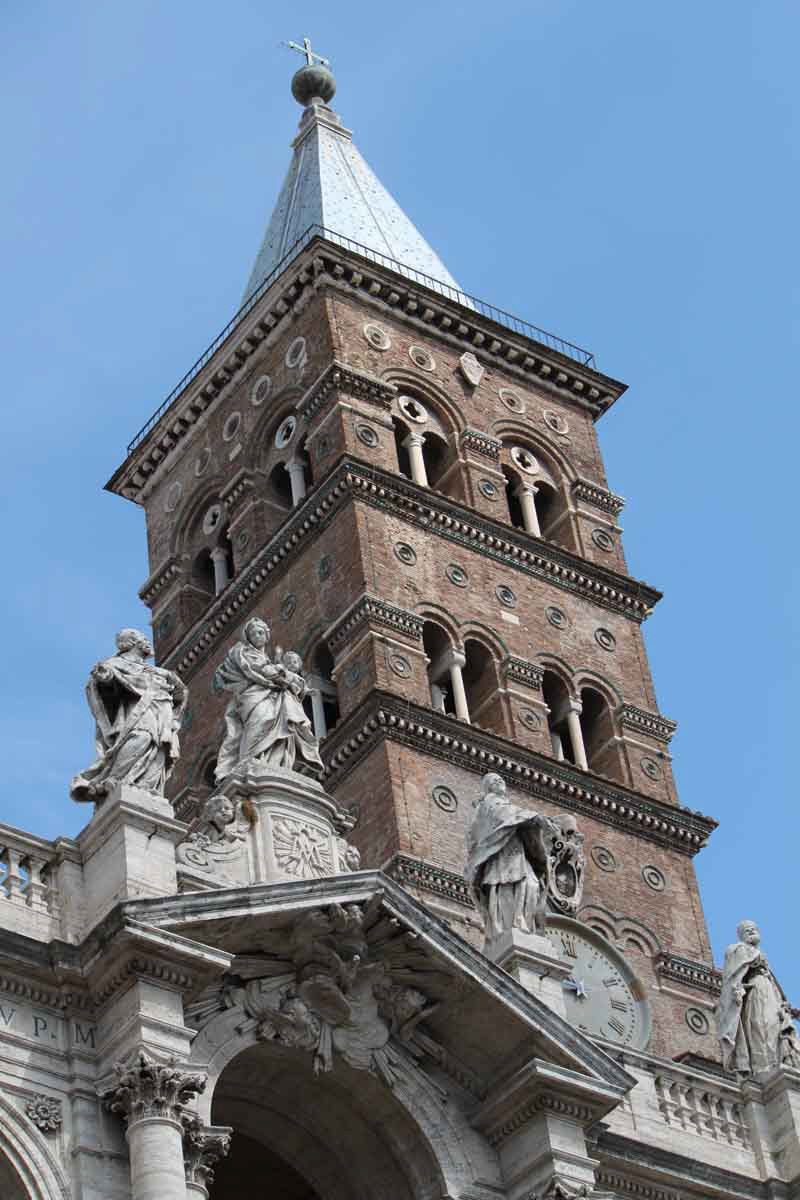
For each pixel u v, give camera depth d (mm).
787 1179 64188
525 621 96188
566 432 104812
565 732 95875
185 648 98438
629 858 91812
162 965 53750
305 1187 62906
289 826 59094
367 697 87875
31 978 53562
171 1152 51875
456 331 103000
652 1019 87625
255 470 100375
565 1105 58812
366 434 96438
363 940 57688
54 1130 52281
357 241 105188
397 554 93562
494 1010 58625
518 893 62844
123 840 55219
